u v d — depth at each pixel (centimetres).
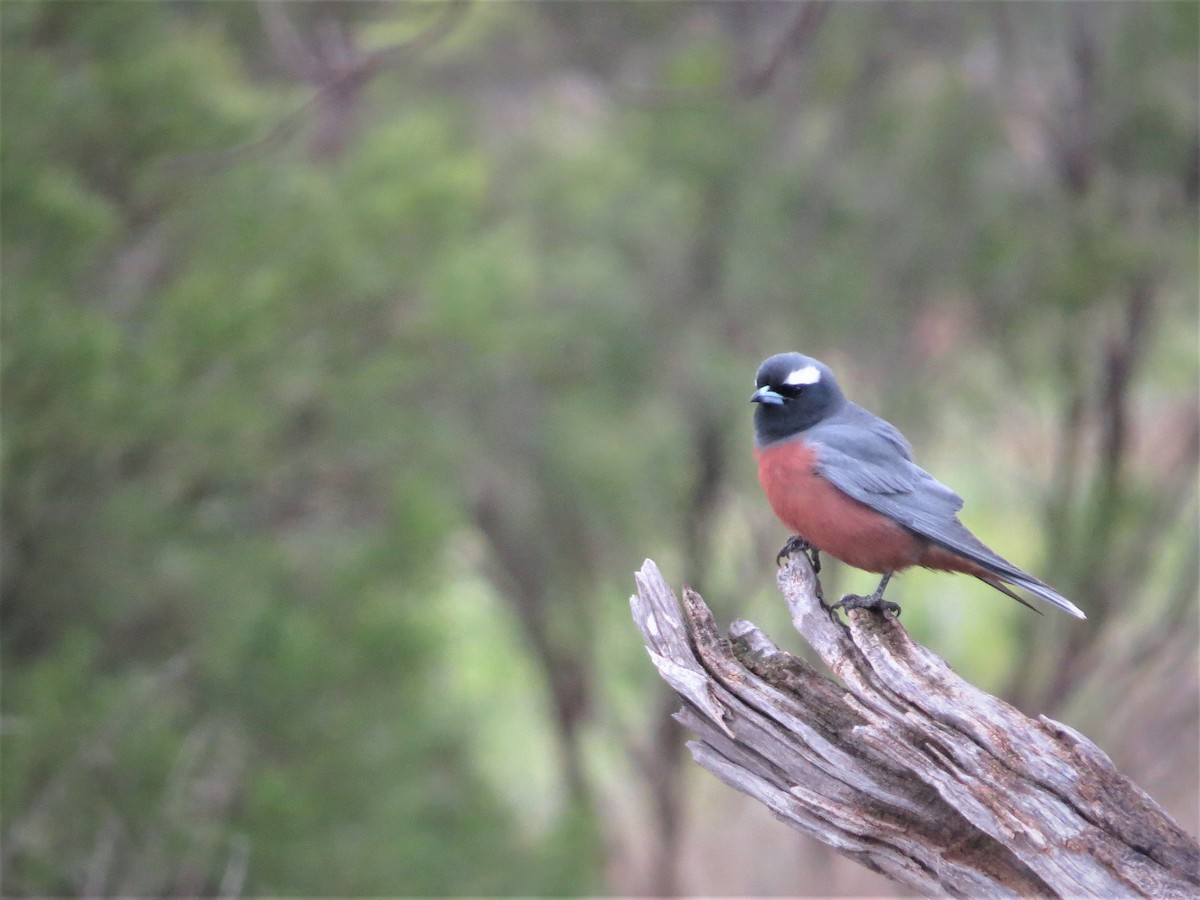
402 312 1381
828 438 940
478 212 1609
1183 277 1662
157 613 1330
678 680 718
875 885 2167
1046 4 1669
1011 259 1648
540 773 2259
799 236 1731
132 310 1340
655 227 1728
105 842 1147
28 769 1164
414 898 1312
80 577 1300
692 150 1686
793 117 1747
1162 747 2016
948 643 2039
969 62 1716
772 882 2172
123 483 1298
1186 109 1633
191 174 1336
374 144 1444
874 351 1773
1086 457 1917
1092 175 1688
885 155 1716
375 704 1354
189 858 1203
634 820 2292
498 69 1828
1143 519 1822
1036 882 644
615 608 1941
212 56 1391
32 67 1243
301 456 1361
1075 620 1850
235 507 1381
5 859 1134
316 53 1429
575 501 1756
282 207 1352
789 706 711
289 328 1327
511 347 1451
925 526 905
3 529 1261
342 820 1303
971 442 1919
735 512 1983
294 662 1234
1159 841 633
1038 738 663
